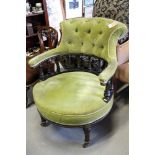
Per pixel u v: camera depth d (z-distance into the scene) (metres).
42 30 1.96
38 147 1.49
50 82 1.55
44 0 2.38
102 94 1.37
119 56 1.66
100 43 1.55
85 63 1.78
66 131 1.63
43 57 1.59
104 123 1.68
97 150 1.43
